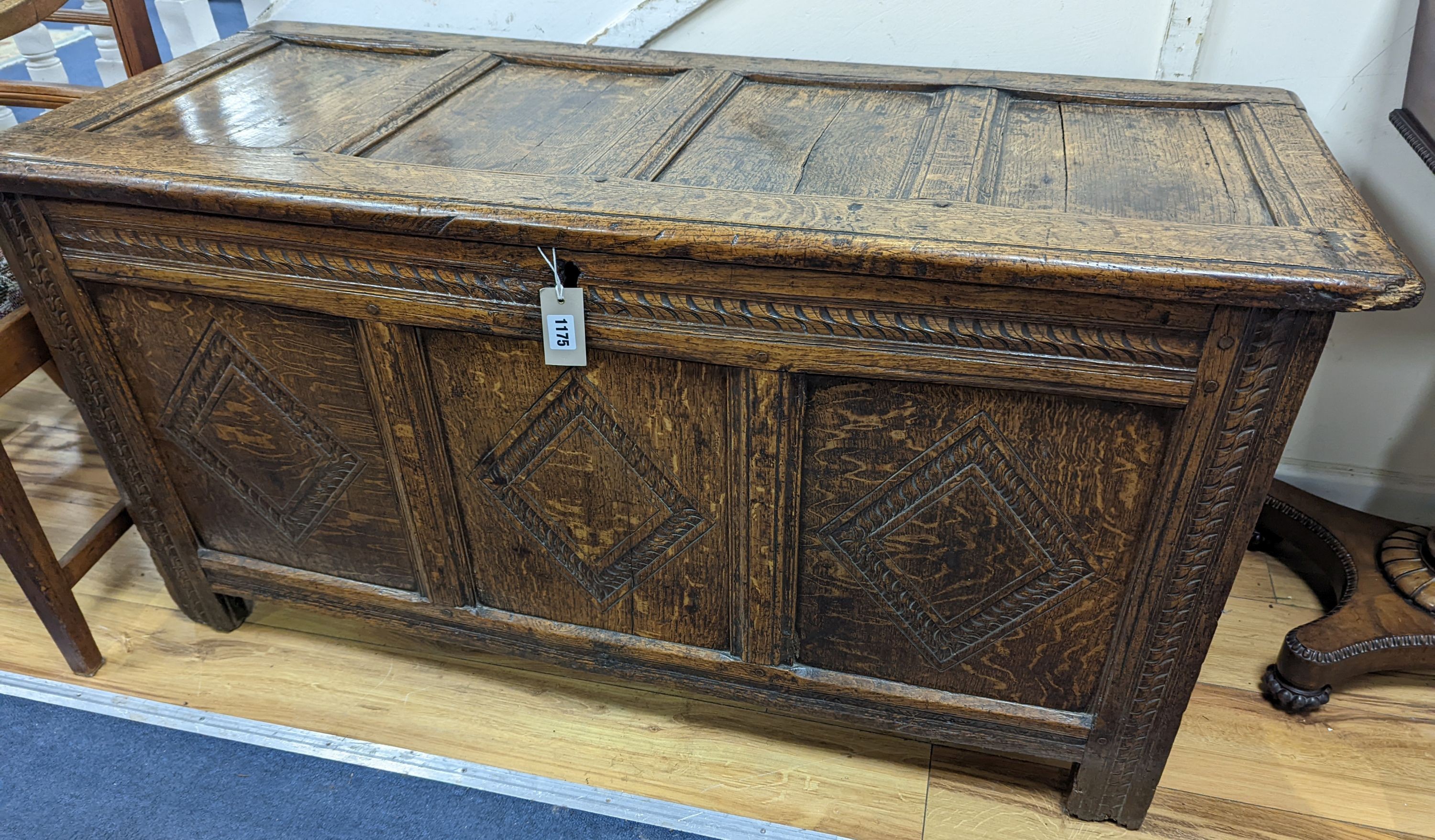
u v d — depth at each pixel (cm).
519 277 102
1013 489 105
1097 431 99
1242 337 88
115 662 151
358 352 115
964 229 93
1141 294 87
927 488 108
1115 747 121
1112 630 112
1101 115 125
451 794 133
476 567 133
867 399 103
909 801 133
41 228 114
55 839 126
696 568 122
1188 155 112
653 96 130
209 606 153
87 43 327
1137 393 94
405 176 105
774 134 119
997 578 112
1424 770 136
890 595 118
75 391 130
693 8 153
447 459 122
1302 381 90
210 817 129
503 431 117
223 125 120
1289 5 137
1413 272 84
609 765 138
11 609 161
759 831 128
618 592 128
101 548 149
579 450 116
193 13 174
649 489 117
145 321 121
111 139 113
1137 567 106
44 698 145
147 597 164
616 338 104
